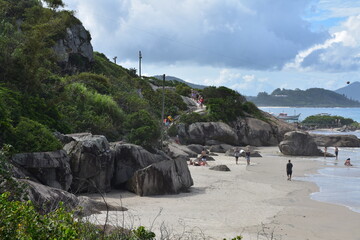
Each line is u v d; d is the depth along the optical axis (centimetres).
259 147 7212
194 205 2133
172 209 2003
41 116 2753
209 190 2642
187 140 6512
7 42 3147
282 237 1581
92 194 2280
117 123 3978
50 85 3441
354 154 6297
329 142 7838
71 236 623
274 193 2627
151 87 7850
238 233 1594
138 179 2364
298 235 1628
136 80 7550
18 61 3023
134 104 4875
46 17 5044
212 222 1767
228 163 4447
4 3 4816
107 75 6156
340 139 7869
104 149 2386
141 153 2650
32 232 614
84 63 5741
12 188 1099
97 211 1688
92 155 2289
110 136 3650
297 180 3300
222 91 8962
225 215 1927
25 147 1991
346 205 2270
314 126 16938
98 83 4981
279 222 1836
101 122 3597
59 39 5162
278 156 5697
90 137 2447
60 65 5053
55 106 3045
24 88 2970
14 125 2238
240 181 3097
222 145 6059
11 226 614
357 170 4094
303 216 1975
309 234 1655
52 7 5425
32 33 3456
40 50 3325
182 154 4491
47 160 1991
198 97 8594
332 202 2356
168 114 7012
